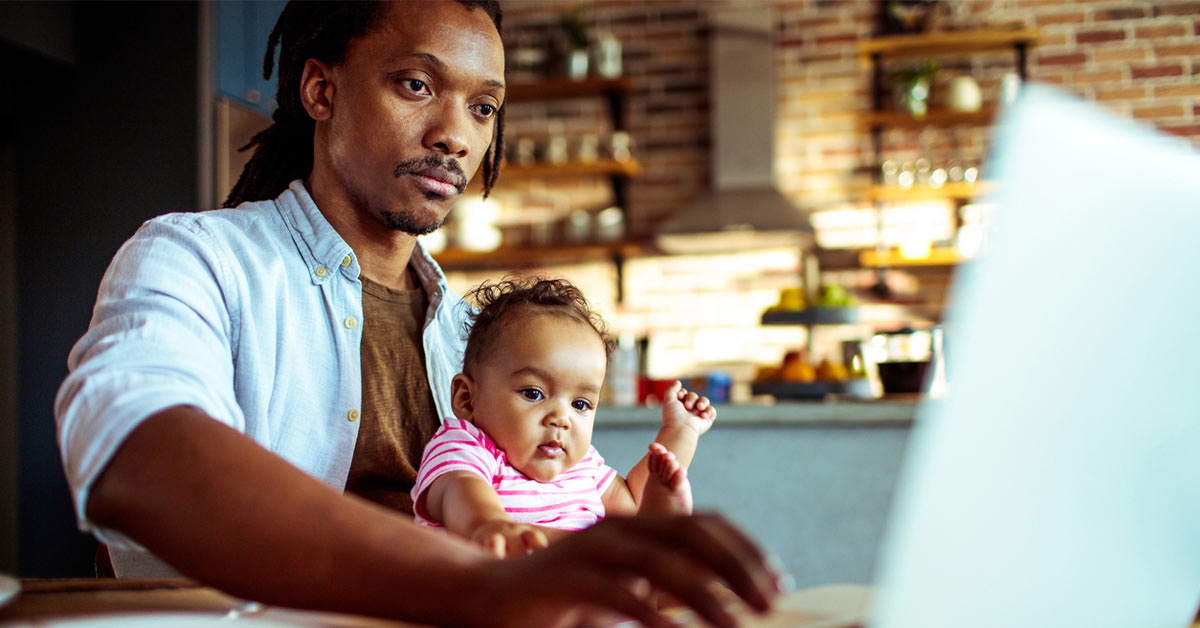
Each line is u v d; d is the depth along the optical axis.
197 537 0.46
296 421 1.01
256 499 0.47
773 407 2.55
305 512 0.46
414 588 0.42
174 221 0.98
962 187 4.61
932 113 4.64
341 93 1.06
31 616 0.49
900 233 4.85
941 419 0.32
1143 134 0.33
